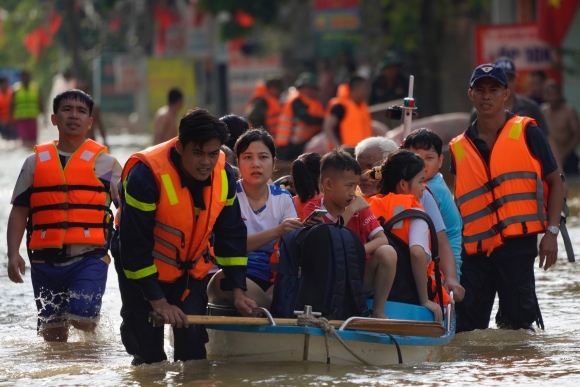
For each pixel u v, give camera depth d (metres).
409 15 56.50
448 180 34.69
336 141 34.50
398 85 37.19
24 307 19.16
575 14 43.03
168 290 13.58
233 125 17.61
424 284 14.86
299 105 39.91
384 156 16.75
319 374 13.07
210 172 12.79
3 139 73.31
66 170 16.30
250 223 15.08
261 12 69.88
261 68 67.94
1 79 73.12
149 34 93.69
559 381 12.82
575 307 18.30
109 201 16.61
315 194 15.61
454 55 65.62
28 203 16.41
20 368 14.09
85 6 113.06
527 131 16.41
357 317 13.61
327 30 56.44
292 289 13.81
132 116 95.88
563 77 43.41
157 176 12.79
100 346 15.80
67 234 16.19
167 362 14.02
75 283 16.22
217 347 14.37
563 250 24.69
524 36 41.19
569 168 39.69
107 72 98.06
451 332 14.89
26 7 126.06
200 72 94.94
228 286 13.77
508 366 13.80
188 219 12.98
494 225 16.39
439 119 35.16
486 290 16.84
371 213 14.77
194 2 81.69
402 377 13.01
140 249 12.85
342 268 13.82
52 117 16.58
